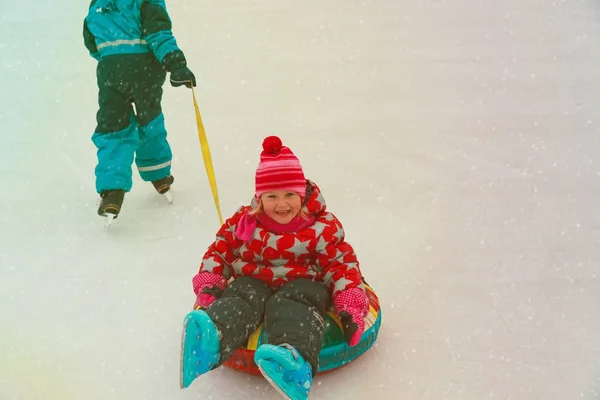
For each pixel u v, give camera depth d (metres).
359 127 6.16
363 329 3.08
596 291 3.92
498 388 3.14
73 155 5.70
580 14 8.62
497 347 3.43
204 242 4.43
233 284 3.19
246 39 8.02
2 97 6.78
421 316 3.67
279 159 3.19
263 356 2.71
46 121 6.33
